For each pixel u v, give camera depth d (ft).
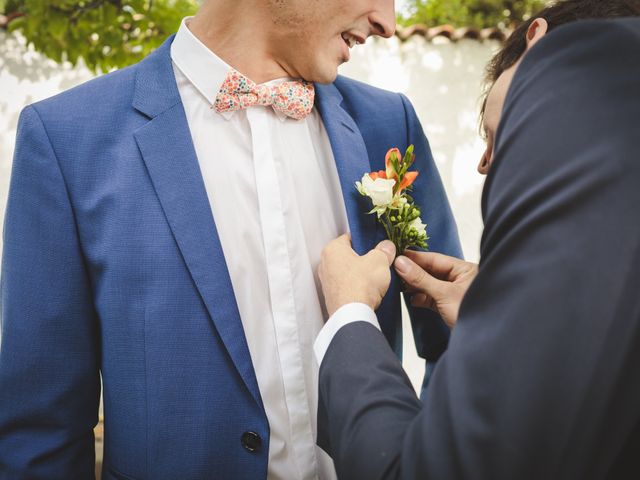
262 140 3.38
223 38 3.30
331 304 2.73
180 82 3.41
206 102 3.39
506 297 1.55
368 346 2.22
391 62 13.60
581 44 1.67
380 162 3.88
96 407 3.39
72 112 3.14
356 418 1.95
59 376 3.10
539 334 1.46
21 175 3.04
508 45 2.75
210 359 3.08
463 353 1.60
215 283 3.06
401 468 1.72
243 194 3.39
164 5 10.48
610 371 1.45
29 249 3.02
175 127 3.18
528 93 1.72
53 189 3.02
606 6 2.37
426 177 4.16
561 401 1.45
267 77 3.39
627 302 1.44
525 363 1.47
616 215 1.46
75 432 3.22
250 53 3.31
